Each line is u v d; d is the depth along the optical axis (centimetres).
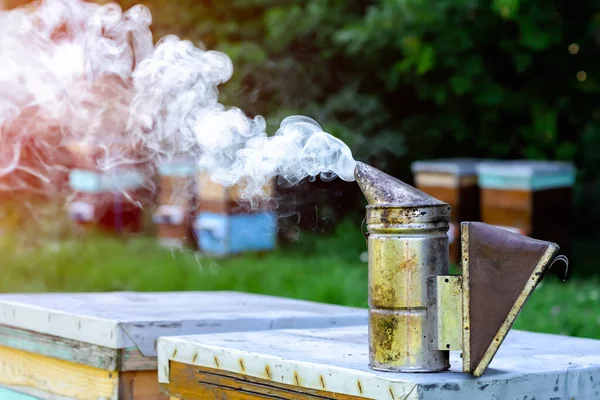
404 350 172
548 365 185
